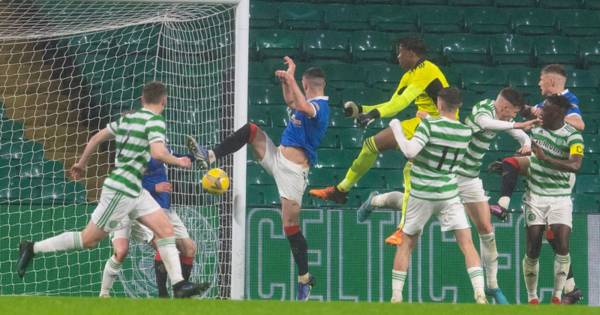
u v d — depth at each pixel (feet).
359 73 161.27
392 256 118.21
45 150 137.69
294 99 92.22
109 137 88.84
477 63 168.76
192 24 124.98
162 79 143.95
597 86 165.48
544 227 100.07
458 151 87.92
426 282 118.73
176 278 85.20
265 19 170.09
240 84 107.34
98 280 116.78
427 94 94.99
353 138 149.18
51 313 64.28
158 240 85.76
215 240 113.19
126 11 119.03
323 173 142.20
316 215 117.91
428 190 88.43
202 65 126.31
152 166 98.02
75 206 117.70
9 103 144.46
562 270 99.50
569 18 176.35
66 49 149.48
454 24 173.27
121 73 148.05
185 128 122.93
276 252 116.67
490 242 100.42
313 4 172.65
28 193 132.87
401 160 143.74
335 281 117.60
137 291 115.75
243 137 96.32
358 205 138.51
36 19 126.11
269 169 96.99
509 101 95.40
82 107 145.89
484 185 142.20
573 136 95.91
